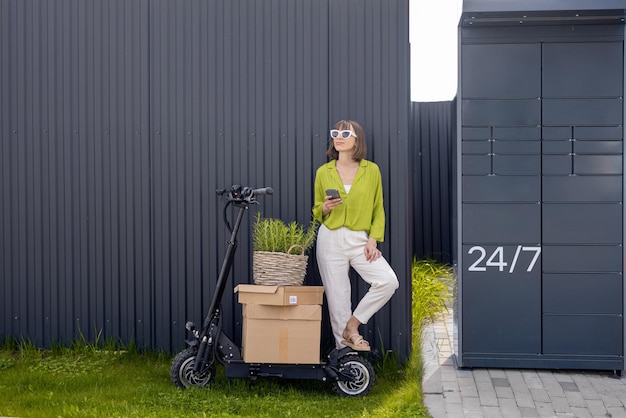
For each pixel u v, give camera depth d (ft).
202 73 17.99
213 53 17.95
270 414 14.11
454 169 17.90
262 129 17.85
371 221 16.52
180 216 18.13
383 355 17.47
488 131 16.99
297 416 14.03
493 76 16.97
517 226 16.97
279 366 15.34
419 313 21.26
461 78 17.03
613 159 16.79
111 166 18.31
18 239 18.67
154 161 18.17
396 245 17.49
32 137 18.54
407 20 17.44
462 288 17.13
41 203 18.57
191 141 18.07
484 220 17.03
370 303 16.05
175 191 18.13
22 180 18.61
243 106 17.90
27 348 18.51
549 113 16.88
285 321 15.16
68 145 18.44
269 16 17.80
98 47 18.29
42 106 18.49
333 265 16.20
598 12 15.81
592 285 16.88
